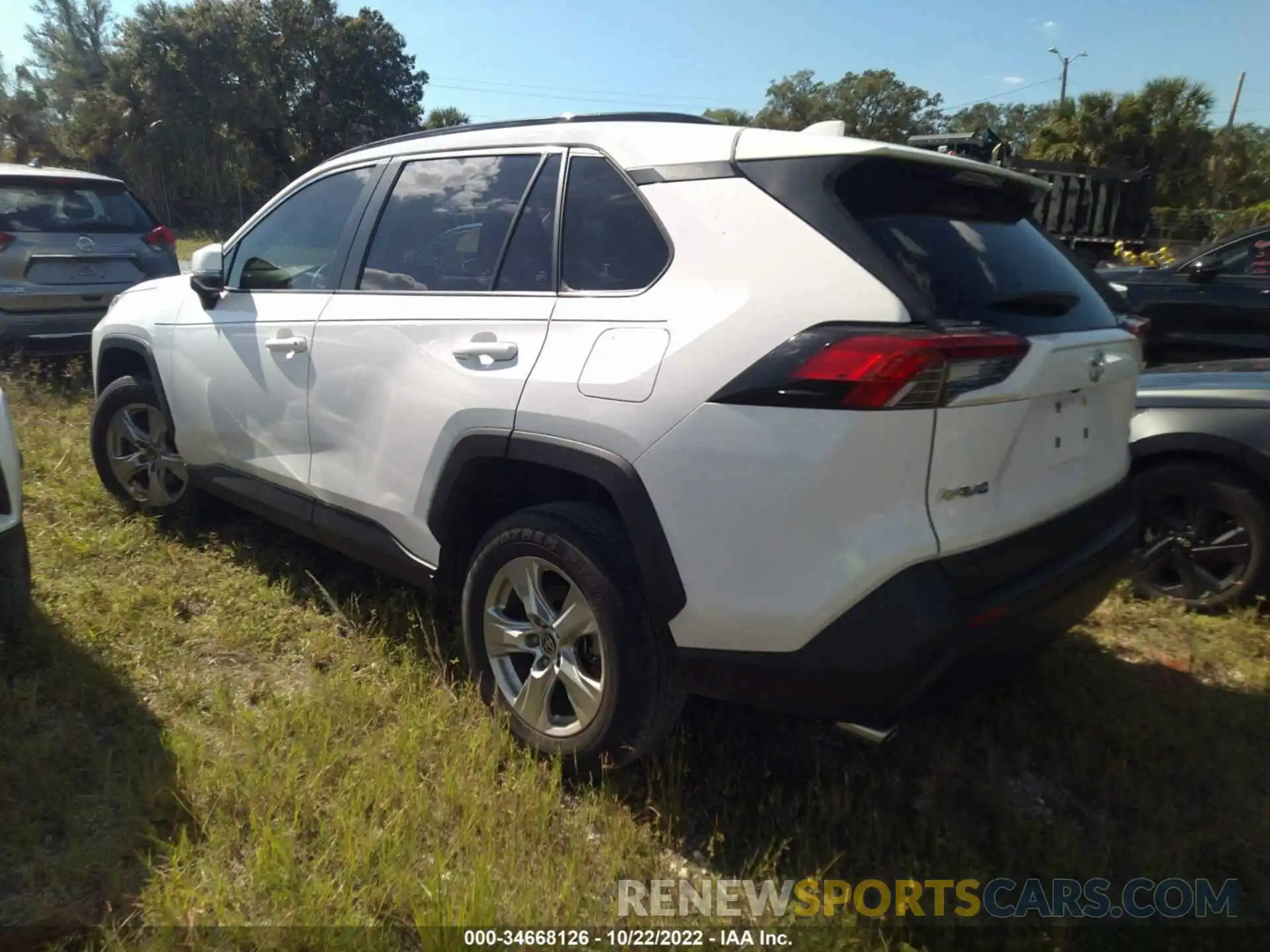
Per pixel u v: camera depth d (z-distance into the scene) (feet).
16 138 153.28
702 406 7.70
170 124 125.49
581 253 9.20
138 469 14.88
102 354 15.35
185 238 108.37
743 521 7.55
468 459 9.41
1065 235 42.45
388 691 10.19
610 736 8.48
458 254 10.34
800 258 7.71
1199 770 9.62
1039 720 10.39
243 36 130.52
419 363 10.07
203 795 8.37
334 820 8.08
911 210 8.19
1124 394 9.64
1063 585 8.38
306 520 11.84
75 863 7.53
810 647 7.46
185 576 12.91
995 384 7.41
